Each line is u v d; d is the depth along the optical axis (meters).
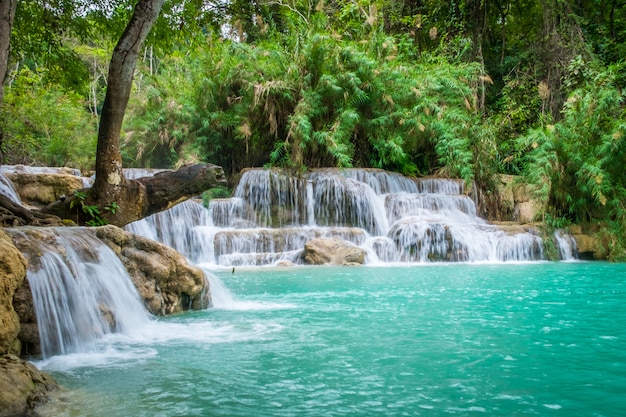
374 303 7.91
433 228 16.59
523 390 3.64
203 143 22.31
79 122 27.28
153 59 32.78
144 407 3.29
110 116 9.03
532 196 19.19
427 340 5.26
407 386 3.73
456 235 16.55
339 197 19.00
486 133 21.59
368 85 21.66
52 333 4.84
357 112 21.66
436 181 20.73
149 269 6.85
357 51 21.86
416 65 23.97
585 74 21.62
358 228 17.81
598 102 19.33
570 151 18.97
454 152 20.92
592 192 18.00
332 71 21.48
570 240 17.75
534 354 4.65
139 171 19.61
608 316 6.61
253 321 6.47
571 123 19.64
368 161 22.67
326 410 3.24
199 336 5.57
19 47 12.52
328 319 6.57
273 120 21.41
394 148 21.05
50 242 5.52
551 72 24.42
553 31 24.44
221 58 22.39
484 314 6.82
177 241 16.25
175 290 7.15
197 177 9.88
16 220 8.04
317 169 20.22
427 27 28.22
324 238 15.96
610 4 28.02
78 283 5.42
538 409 3.25
